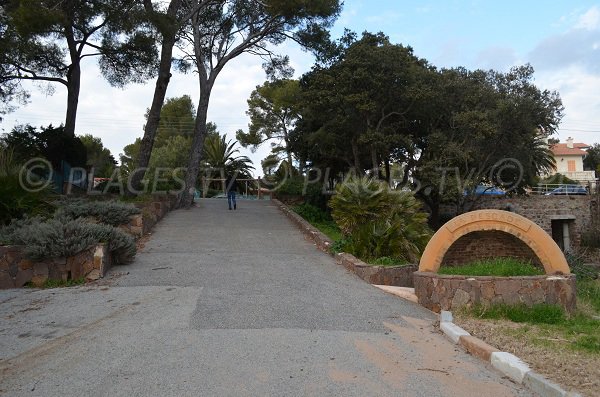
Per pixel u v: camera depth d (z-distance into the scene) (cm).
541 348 577
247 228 1788
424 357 571
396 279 1057
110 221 1384
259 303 791
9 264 911
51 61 2242
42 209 1241
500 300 760
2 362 536
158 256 1195
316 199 2700
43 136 2136
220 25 2595
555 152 6719
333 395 454
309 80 2525
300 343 604
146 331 639
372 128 2300
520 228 854
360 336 644
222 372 504
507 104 2330
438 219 2958
